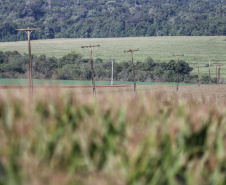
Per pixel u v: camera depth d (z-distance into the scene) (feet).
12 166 47.14
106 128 59.52
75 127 59.52
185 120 66.03
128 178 49.90
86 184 47.32
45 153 52.34
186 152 57.72
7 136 53.06
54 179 45.09
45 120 59.72
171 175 51.96
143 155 52.80
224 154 58.49
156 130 59.72
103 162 53.67
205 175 55.36
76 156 52.90
